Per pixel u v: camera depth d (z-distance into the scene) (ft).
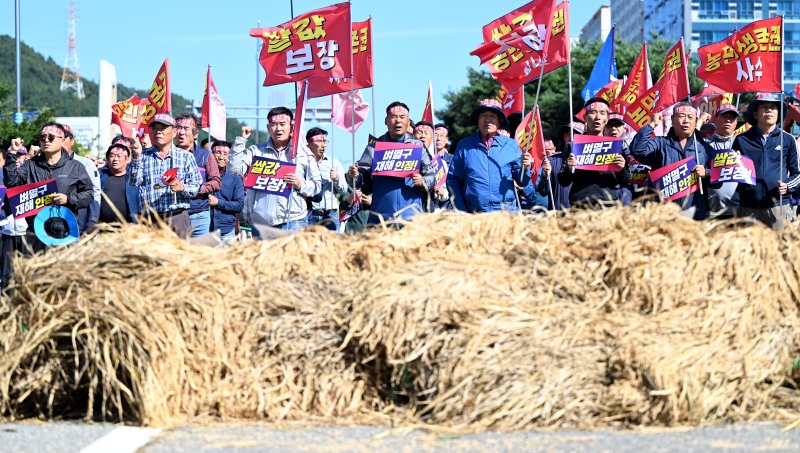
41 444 16.74
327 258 20.85
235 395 19.03
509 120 42.42
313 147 39.52
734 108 33.99
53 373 19.29
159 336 18.65
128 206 33.73
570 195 31.94
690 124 31.71
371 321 18.81
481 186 31.35
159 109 45.16
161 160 33.01
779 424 17.42
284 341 19.33
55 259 19.54
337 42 35.58
